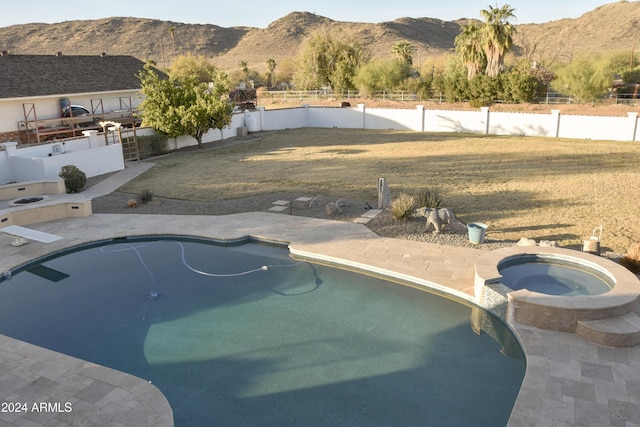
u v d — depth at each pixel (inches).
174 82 1263.5
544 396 282.5
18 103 1175.0
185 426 278.8
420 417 281.1
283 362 340.2
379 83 2192.4
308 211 680.4
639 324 339.9
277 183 878.4
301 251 530.3
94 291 467.2
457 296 426.9
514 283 410.3
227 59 6648.6
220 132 1466.5
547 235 566.9
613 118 1290.6
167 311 423.5
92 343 373.7
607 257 490.6
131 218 670.5
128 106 1492.4
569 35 6358.3
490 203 709.9
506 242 544.1
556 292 394.3
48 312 426.3
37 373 315.3
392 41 6909.5
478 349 351.6
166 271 510.9
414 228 588.4
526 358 320.8
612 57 2332.7
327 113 1704.0
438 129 1544.0
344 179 896.9
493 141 1314.0
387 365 334.0
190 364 341.1
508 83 1759.4
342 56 2554.1
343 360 341.4
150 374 330.3
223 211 695.1
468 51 1828.2
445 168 974.4
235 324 396.5
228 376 325.7
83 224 647.1
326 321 397.4
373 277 480.1
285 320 401.1
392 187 823.1
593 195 736.3
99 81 1413.6
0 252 546.9
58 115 1278.3
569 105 1688.0
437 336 370.6
